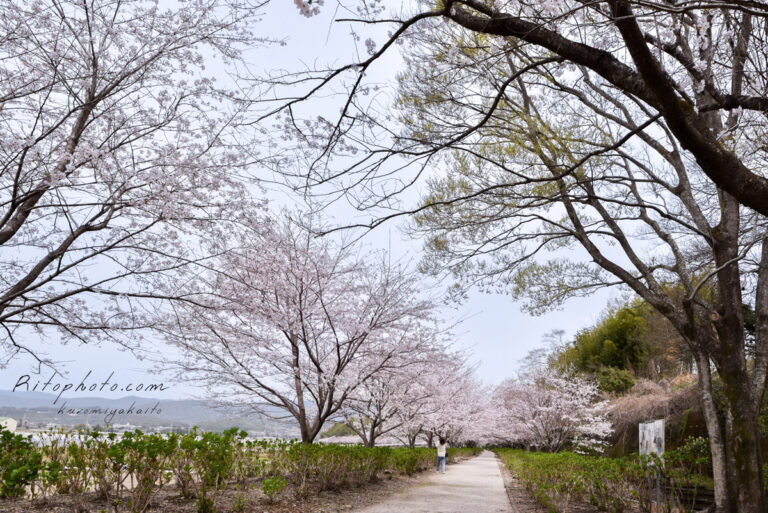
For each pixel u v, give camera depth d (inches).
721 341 252.1
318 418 435.8
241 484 313.1
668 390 703.7
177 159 273.6
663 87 130.6
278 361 430.6
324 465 354.9
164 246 302.4
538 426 915.4
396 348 462.6
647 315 869.2
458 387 867.4
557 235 335.3
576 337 1317.7
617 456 713.6
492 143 300.7
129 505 215.0
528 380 1072.8
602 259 303.7
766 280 265.7
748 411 233.8
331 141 175.2
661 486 320.5
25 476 206.4
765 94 195.5
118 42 273.6
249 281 326.0
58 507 210.5
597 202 309.0
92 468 214.7
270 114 164.1
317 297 422.6
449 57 218.7
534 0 164.4
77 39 258.5
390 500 356.2
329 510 290.2
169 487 291.7
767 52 202.5
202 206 283.0
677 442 543.8
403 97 274.5
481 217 323.0
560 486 350.6
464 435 1128.2
